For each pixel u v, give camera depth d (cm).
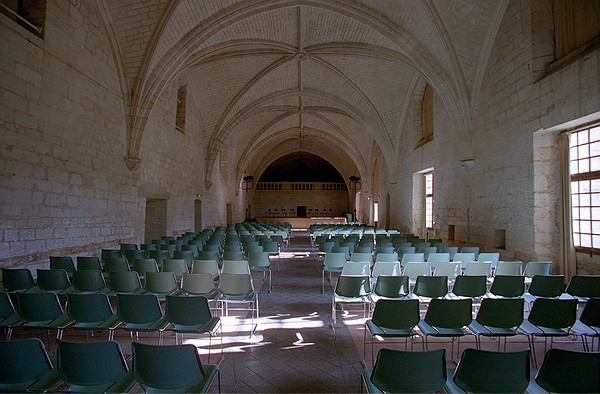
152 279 506
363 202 2733
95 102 887
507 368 245
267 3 1066
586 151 699
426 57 1090
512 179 855
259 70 1623
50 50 715
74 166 797
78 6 812
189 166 1630
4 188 594
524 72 809
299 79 1778
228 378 363
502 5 888
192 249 870
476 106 1045
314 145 3428
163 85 1084
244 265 601
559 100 697
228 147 2456
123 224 1024
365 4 1079
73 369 258
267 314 588
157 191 1259
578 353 240
